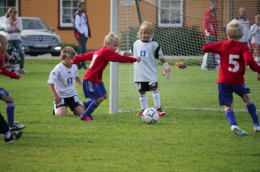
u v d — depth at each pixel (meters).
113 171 10.65
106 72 45.62
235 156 12.15
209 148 13.09
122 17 29.11
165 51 36.22
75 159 11.76
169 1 32.41
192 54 39.19
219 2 36.22
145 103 20.27
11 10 40.44
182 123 17.77
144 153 12.45
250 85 31.91
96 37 78.81
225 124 17.53
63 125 17.03
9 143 13.53
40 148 13.01
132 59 17.34
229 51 15.21
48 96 26.55
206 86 32.28
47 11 78.56
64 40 79.38
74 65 19.94
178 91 29.77
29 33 54.56
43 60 59.56
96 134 15.20
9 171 10.61
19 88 30.50
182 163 11.40
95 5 77.94
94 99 17.95
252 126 17.12
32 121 17.92
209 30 36.06
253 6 38.41
